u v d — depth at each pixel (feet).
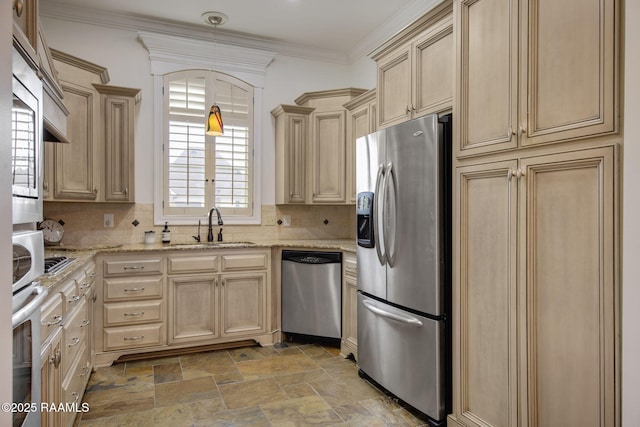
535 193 5.36
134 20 11.70
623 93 4.36
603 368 4.57
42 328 4.78
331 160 12.64
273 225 13.52
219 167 12.85
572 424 4.92
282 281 11.67
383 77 9.34
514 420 5.62
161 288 10.35
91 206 11.38
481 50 6.17
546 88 5.18
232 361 10.23
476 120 6.26
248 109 13.23
